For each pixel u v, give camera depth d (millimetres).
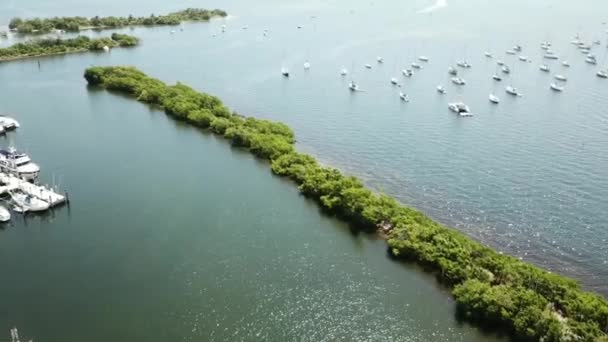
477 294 110875
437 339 106938
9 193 153625
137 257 130875
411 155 187875
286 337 107938
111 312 113875
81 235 139375
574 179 171375
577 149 194125
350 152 190000
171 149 189125
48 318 112250
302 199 157375
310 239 138500
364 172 175250
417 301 117000
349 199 148250
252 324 111125
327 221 146500
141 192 159125
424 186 166500
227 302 117062
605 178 172250
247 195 158500
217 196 157625
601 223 147375
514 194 161750
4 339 106312
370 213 141750
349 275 125312
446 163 181875
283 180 168125
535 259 132000
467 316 111438
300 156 175625
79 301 117062
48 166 173750
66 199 152375
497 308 108250
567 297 110000
